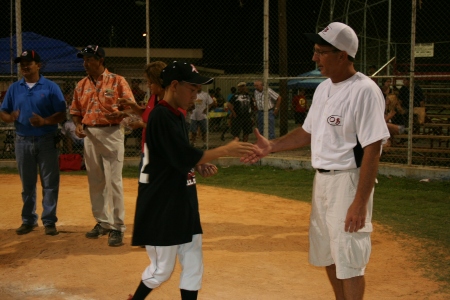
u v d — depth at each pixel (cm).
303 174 1109
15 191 880
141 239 342
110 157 573
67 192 878
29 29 2361
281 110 1450
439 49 1997
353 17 1555
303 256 554
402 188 952
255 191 934
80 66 1482
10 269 506
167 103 341
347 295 351
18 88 604
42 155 607
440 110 1377
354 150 343
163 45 2948
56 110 601
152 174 340
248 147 350
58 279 482
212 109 1864
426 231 670
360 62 1542
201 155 335
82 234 627
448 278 496
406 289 466
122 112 547
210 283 473
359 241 346
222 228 664
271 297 444
